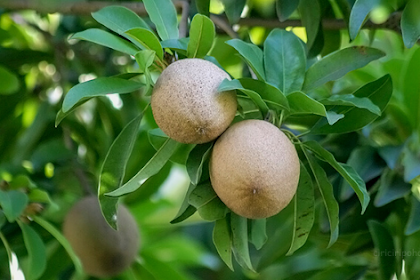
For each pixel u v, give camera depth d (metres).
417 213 1.00
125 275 1.14
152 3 0.93
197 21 0.88
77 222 1.09
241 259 0.93
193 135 0.86
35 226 1.11
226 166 0.86
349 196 1.00
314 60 1.05
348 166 0.91
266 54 0.92
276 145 0.86
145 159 1.16
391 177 1.02
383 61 1.11
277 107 0.89
